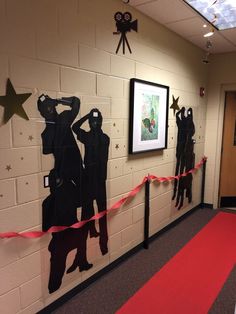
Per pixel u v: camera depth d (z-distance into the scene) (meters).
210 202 4.55
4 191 1.62
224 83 4.23
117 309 2.07
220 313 2.03
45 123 1.82
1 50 1.52
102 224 2.44
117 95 2.42
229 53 4.13
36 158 1.79
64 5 1.85
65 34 1.88
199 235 3.43
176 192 3.72
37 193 1.82
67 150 2.00
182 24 2.95
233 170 4.54
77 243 2.20
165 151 3.32
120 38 2.38
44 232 1.89
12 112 1.61
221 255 2.90
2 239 1.64
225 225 3.77
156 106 2.96
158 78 2.99
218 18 2.82
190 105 3.82
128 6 2.45
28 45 1.65
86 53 2.06
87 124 2.15
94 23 2.11
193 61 3.77
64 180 2.01
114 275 2.53
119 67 2.41
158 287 2.35
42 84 1.76
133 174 2.77
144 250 3.02
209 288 2.34
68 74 1.94
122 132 2.54
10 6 1.53
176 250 3.02
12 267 1.72
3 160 1.60
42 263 1.92
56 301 2.07
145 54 2.73
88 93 2.12
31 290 1.86
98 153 2.29
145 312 2.04
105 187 2.41
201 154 4.41
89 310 2.06
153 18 2.77
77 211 2.15
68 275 2.15
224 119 4.42
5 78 1.55
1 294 1.68
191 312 2.04
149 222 3.14
